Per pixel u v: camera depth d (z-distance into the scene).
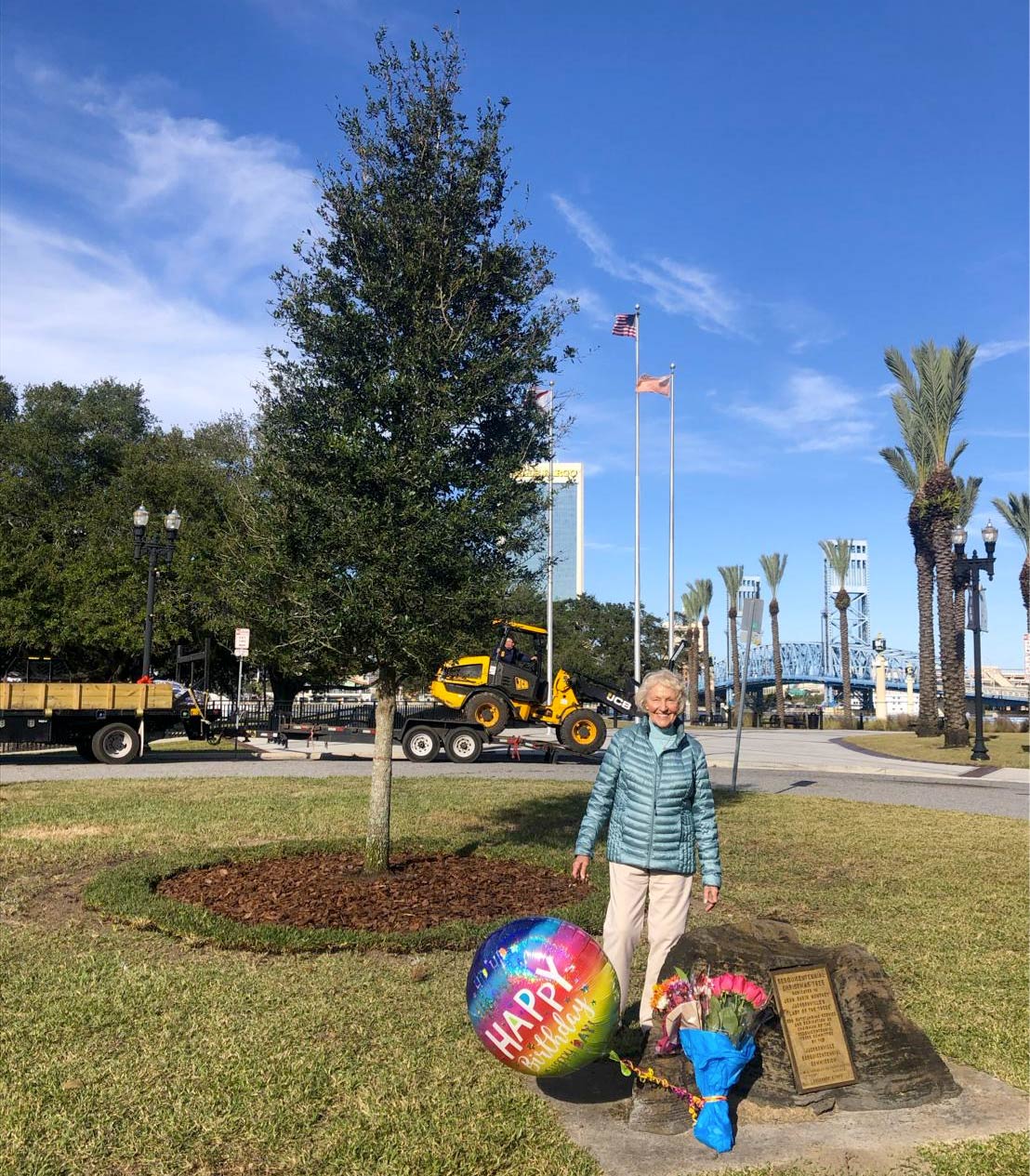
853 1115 3.88
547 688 21.66
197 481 37.84
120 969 5.41
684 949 4.12
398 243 7.36
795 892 7.87
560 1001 3.64
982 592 24.98
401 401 7.11
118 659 36.94
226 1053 4.23
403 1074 4.08
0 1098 3.76
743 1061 3.71
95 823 10.48
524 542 7.57
